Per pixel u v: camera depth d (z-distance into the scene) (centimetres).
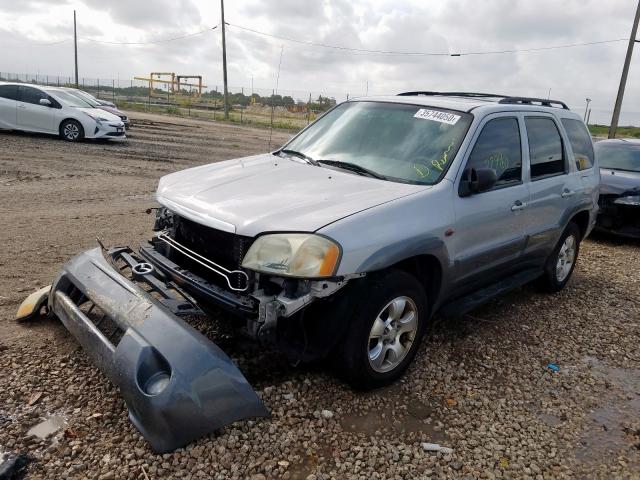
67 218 746
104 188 991
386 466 297
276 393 350
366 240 323
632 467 316
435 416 348
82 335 336
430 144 418
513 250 475
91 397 330
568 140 562
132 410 290
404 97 482
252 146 1983
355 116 472
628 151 967
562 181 535
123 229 711
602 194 868
